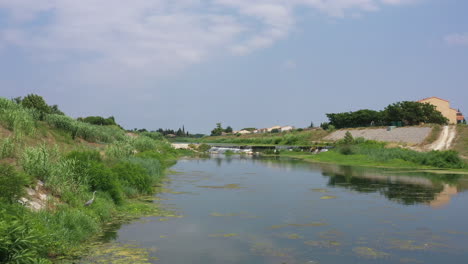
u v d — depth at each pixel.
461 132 63.78
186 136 192.50
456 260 12.05
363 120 97.50
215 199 22.30
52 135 29.66
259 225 16.20
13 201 11.78
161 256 11.79
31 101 47.00
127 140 45.28
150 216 17.23
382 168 44.38
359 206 20.80
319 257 12.13
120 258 11.37
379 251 12.84
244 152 77.56
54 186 14.98
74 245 12.24
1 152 17.03
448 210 19.78
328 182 31.23
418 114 82.94
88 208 15.20
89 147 32.97
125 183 21.88
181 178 32.50
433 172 39.59
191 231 14.88
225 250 12.63
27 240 9.62
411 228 16.00
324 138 95.38
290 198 23.16
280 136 118.31
